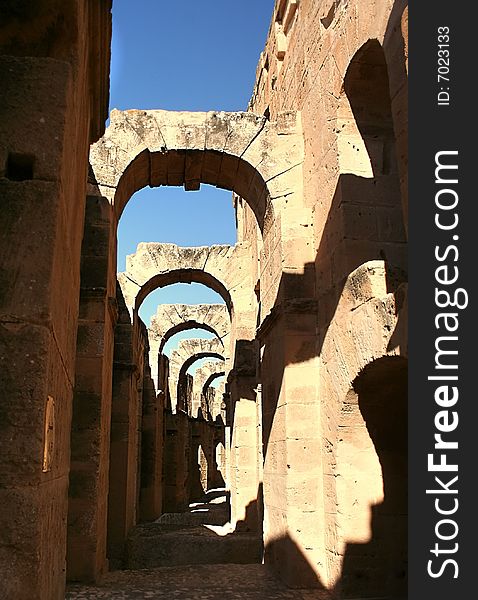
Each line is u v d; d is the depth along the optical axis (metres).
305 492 7.59
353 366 6.63
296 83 9.79
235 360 15.48
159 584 7.61
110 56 5.63
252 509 14.37
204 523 17.09
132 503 14.38
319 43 8.52
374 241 7.29
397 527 6.85
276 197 9.09
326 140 8.05
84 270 8.20
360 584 6.68
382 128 7.71
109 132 9.23
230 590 7.31
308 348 8.03
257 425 14.93
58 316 3.40
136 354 14.76
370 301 6.21
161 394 20.17
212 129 9.43
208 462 33.31
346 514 6.83
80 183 4.95
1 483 2.79
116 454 12.59
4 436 2.83
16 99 3.31
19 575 2.72
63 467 4.19
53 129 3.30
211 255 16.19
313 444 7.73
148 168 9.90
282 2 10.80
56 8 3.70
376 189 7.48
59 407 3.73
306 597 6.92
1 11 3.69
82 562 7.46
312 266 8.45
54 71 3.40
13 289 3.00
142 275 15.74
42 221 3.12
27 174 3.31
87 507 7.55
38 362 2.94
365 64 7.25
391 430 7.04
